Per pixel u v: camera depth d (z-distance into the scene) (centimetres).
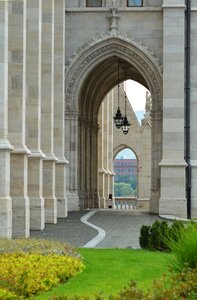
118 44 4891
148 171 8131
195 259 1891
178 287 1608
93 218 4478
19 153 3328
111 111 7275
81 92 5250
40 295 1798
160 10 4872
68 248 2433
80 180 5312
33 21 3769
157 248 2695
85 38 4909
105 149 6869
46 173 4150
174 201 4722
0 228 3002
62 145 4553
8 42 3344
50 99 4191
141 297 1472
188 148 4769
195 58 4816
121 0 4975
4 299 1603
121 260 2409
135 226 3919
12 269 1958
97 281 2000
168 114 4784
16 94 3344
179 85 4791
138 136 8162
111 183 7275
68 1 4925
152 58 4856
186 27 4822
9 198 3044
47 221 4100
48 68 4206
